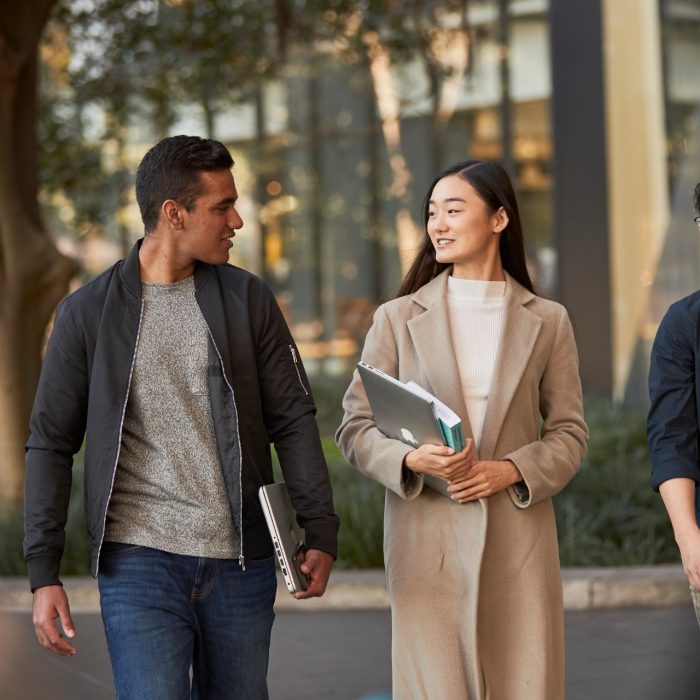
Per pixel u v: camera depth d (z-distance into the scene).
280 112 30.73
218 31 18.77
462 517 5.39
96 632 10.09
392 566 5.52
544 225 26.38
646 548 11.29
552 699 5.42
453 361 5.48
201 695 5.31
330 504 5.20
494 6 26.91
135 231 32.84
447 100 27.83
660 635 9.41
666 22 21.75
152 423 5.02
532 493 5.31
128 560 5.01
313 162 30.42
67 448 5.15
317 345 30.80
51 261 14.46
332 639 9.66
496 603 5.40
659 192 21.92
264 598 5.17
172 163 5.00
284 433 5.25
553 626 5.46
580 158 23.38
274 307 5.25
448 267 5.75
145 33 18.84
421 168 28.53
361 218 29.75
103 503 4.97
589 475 13.31
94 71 20.03
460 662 5.38
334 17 19.73
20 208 14.45
